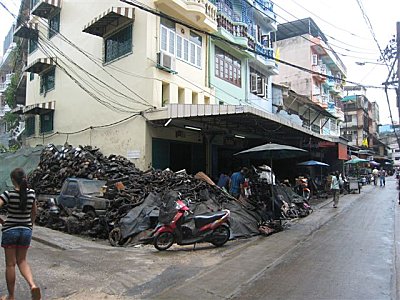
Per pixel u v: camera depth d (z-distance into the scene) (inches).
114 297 219.0
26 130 1007.6
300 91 1441.9
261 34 1011.3
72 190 494.0
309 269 274.5
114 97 692.1
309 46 1441.9
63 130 823.7
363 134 2228.1
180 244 350.0
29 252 345.1
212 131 713.6
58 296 220.2
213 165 765.9
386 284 237.8
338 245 359.6
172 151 684.7
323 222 517.7
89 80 759.7
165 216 353.1
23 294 221.6
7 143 1441.9
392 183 1644.9
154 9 641.0
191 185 488.4
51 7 847.1
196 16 697.0
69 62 819.4
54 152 679.7
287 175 1009.5
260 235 424.5
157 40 650.8
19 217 204.4
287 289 229.1
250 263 295.9
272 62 1001.5
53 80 883.4
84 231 438.6
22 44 1092.5
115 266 291.0
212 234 356.8
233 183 528.1
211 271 273.9
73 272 273.3
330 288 229.9
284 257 314.7
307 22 1421.0
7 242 200.5
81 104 778.2
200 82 748.6
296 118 1147.3
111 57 711.7
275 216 464.4
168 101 657.0
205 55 768.9
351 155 1417.3
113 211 422.6
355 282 241.8
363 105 2340.1
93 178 532.1
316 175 1105.4
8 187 692.1
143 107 635.5
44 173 620.1
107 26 706.8
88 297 218.7
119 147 670.5
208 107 545.0
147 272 273.4
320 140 959.0
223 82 826.2
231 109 522.6
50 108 853.2
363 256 312.8
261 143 860.0
